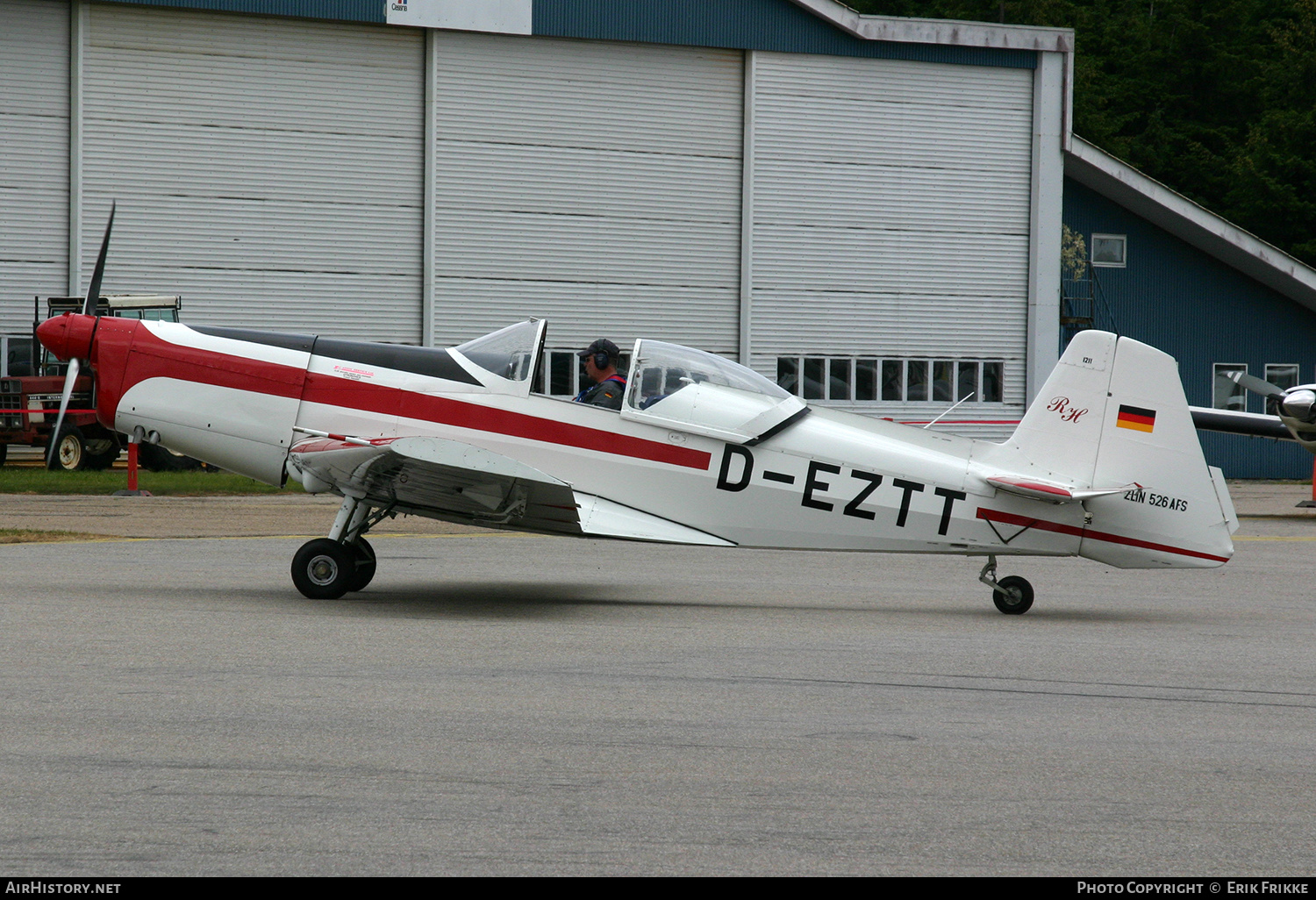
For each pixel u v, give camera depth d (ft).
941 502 103.91
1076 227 368.48
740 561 141.49
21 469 248.73
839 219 331.36
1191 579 135.85
